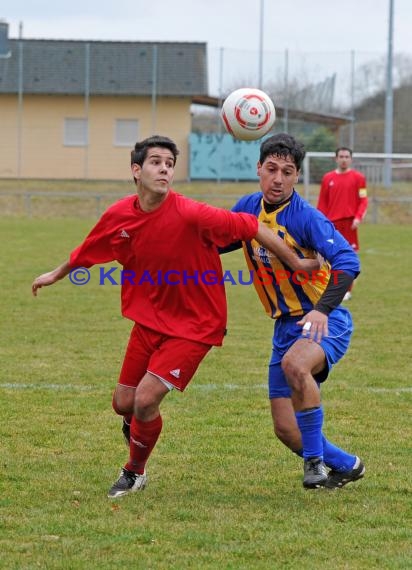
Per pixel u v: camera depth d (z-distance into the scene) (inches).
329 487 373.7
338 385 569.6
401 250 1521.9
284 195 357.4
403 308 908.6
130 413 376.5
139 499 359.3
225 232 344.5
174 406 513.3
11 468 397.7
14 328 771.4
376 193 2199.8
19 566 289.1
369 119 2480.3
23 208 2268.7
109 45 2628.0
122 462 409.7
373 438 451.8
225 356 660.1
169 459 415.2
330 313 361.1
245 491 371.2
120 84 2583.7
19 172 2583.7
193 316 357.4
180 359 351.9
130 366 367.2
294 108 2466.8
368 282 1112.8
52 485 375.2
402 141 2475.4
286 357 355.3
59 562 292.4
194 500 358.3
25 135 2586.1
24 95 2576.3
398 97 2482.8
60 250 1441.9
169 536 317.1
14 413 493.7
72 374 594.2
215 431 462.9
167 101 2581.2
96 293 1002.1
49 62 2603.3
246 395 540.7
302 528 326.0
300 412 356.5
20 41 2618.1
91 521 331.9
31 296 967.0
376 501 358.0
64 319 823.1
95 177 2605.8
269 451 428.5
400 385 569.6
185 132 2586.1
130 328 777.6
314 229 352.5
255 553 301.1
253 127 408.8
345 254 349.7
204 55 2615.7
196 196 2251.5
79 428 465.7
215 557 297.7
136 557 297.1
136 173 346.3
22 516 337.1
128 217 350.0
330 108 2475.4
